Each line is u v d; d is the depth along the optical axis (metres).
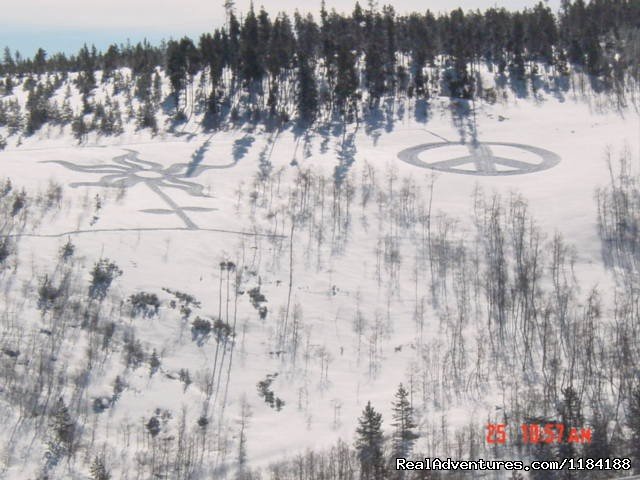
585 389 120.06
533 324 142.75
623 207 176.75
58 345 127.25
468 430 109.38
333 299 152.88
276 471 104.12
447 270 162.38
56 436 108.38
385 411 119.75
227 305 146.75
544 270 161.00
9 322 129.62
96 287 143.50
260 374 131.62
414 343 141.00
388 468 98.00
